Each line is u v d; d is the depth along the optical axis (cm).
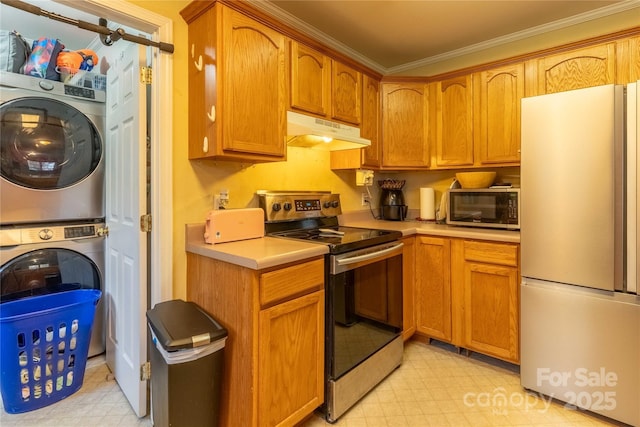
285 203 212
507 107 232
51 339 178
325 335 164
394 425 162
